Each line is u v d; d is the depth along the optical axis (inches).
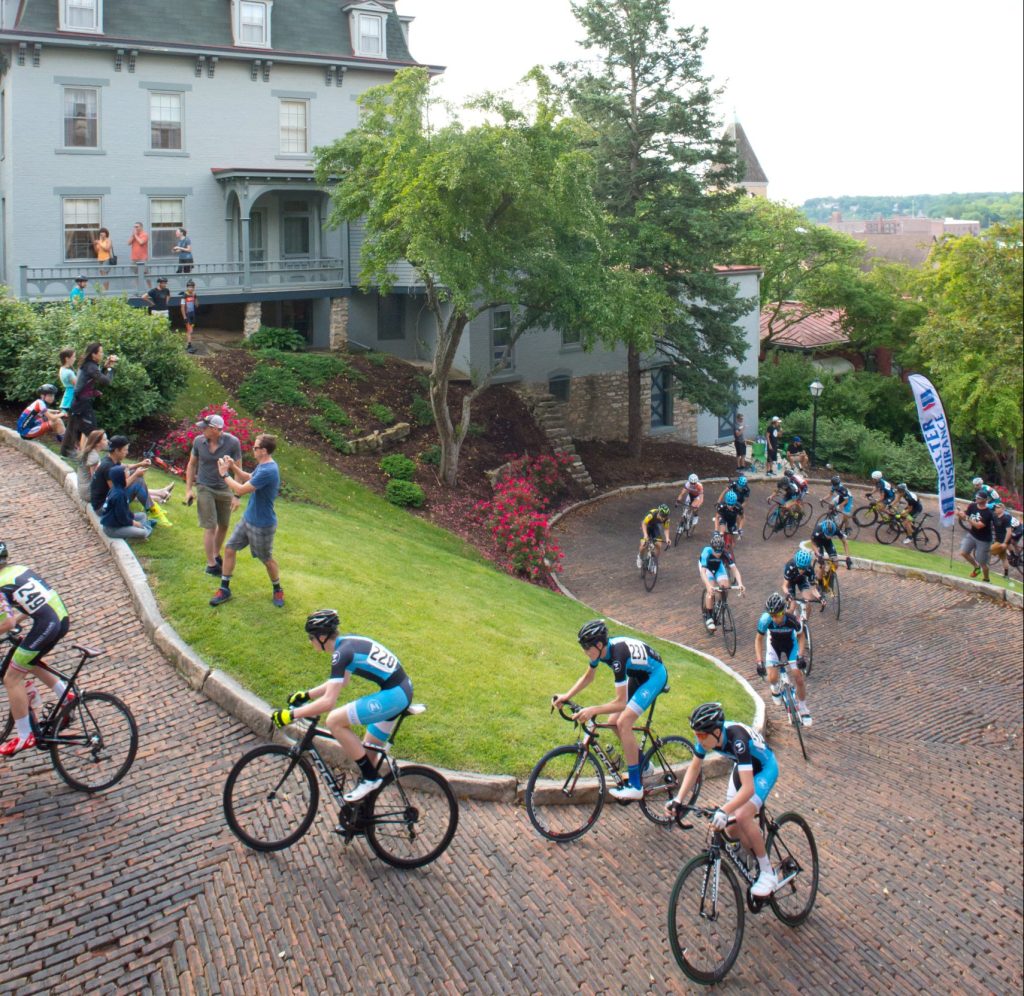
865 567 970.7
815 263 2065.7
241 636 462.6
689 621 789.2
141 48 1187.3
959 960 363.3
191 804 353.7
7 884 305.1
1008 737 609.3
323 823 352.5
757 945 338.0
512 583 775.7
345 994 280.8
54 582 506.6
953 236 1583.4
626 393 1508.4
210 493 508.7
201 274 1200.8
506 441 1239.5
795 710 537.6
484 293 1024.9
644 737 411.8
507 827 376.2
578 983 298.8
